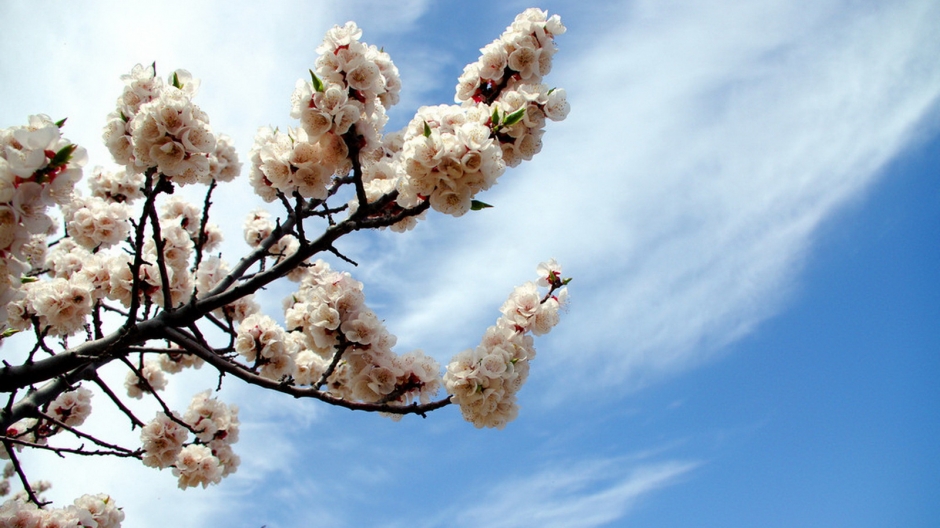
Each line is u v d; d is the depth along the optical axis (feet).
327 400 3.73
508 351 3.82
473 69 3.89
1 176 3.09
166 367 4.95
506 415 3.78
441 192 3.50
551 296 4.06
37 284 4.07
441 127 3.57
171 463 4.26
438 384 3.90
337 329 3.83
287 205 3.70
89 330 4.03
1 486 6.07
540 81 3.89
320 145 3.59
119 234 4.37
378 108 3.67
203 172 3.48
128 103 3.50
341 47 3.58
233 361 3.79
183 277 4.24
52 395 3.99
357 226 3.67
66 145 3.14
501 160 3.51
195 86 3.59
